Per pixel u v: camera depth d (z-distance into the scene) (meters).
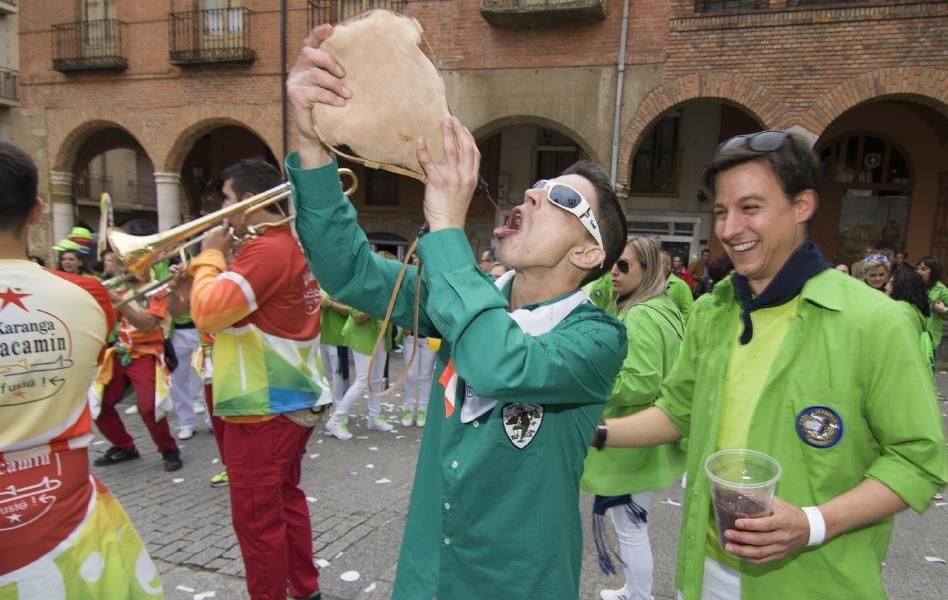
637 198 14.52
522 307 1.35
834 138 13.69
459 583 1.28
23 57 14.05
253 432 2.36
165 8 12.84
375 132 1.14
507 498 1.26
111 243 2.44
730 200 1.36
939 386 8.31
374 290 1.46
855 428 1.31
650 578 2.57
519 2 9.98
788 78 9.20
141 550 1.83
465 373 1.09
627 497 2.52
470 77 10.73
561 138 14.70
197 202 17.94
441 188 1.15
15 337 1.48
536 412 1.27
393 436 5.50
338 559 3.19
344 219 1.39
